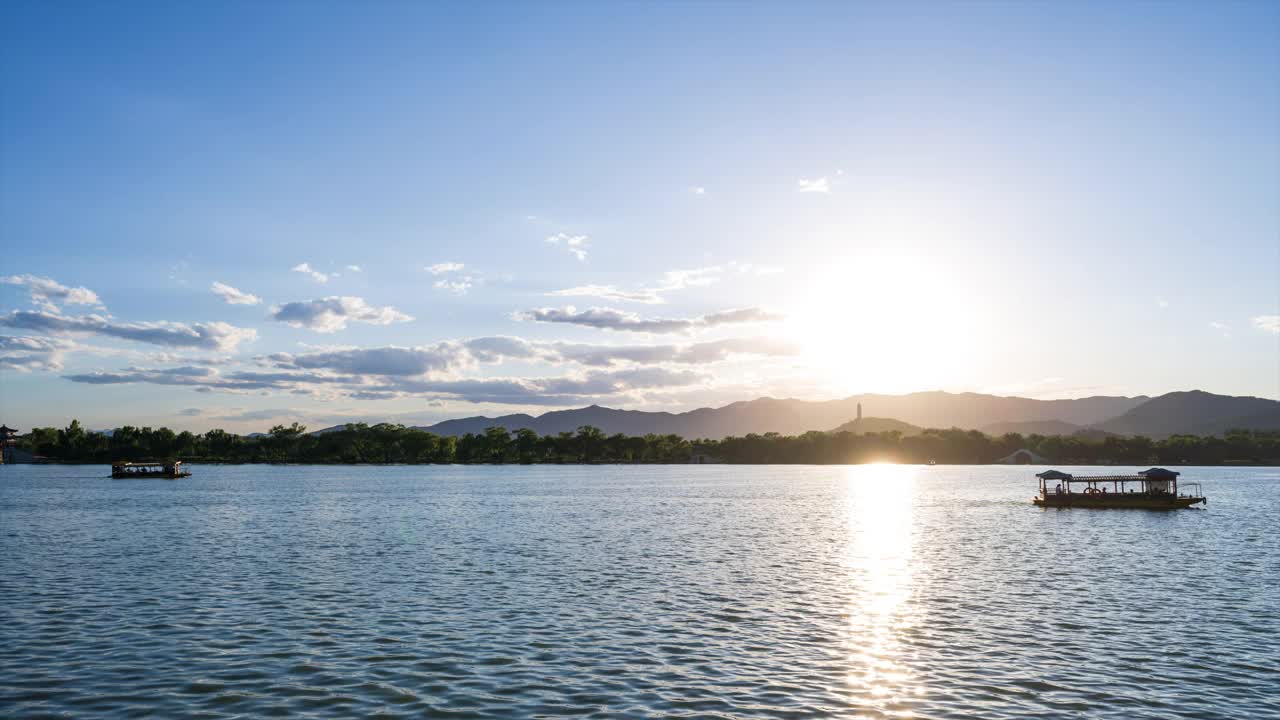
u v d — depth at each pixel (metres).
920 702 28.52
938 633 38.44
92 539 78.50
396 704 28.14
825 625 40.09
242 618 41.22
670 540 78.75
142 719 26.55
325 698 28.72
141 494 163.38
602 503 138.50
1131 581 53.84
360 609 43.59
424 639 36.88
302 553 67.56
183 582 52.41
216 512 114.56
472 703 28.25
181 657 33.69
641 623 40.34
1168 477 123.94
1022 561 63.84
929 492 181.12
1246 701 28.72
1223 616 42.44
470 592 48.91
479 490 185.00
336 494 164.88
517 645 35.88
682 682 30.66
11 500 142.75
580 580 53.59
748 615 42.41
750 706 28.06
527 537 81.06
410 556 65.69
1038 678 31.28
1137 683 30.70
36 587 50.34
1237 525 96.25
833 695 29.23
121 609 43.44
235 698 28.66
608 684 30.38
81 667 32.22
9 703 27.98
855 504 137.50
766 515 112.12
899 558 65.44
